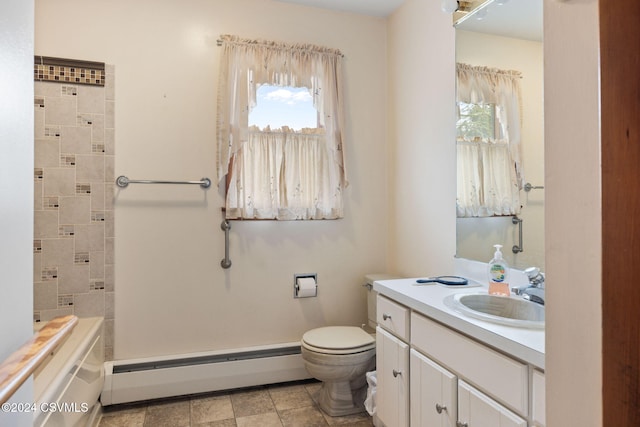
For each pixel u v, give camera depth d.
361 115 2.64
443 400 1.32
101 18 2.15
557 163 0.62
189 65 2.29
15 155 0.73
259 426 1.94
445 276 1.98
